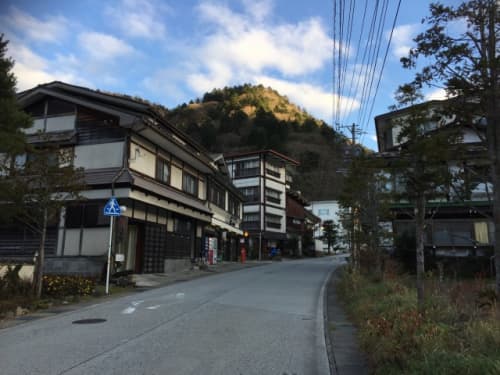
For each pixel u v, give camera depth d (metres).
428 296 7.72
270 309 9.80
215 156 29.81
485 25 6.37
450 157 6.85
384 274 13.53
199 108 102.62
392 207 18.64
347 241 18.14
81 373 4.93
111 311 9.37
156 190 17.62
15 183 10.84
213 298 11.44
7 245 16.77
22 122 10.69
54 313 9.16
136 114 16.39
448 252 20.77
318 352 6.08
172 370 5.08
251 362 5.49
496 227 6.21
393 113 8.20
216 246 28.77
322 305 10.72
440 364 3.97
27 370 5.04
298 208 55.31
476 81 6.26
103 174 16.28
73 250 15.86
